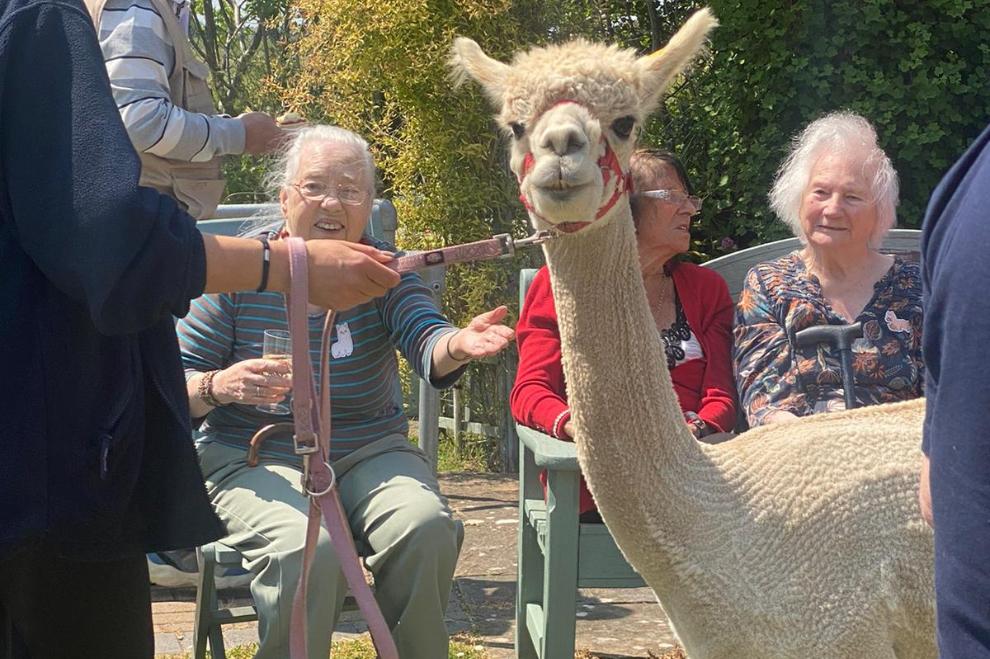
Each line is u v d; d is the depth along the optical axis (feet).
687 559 7.20
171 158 11.02
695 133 22.34
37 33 5.07
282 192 9.99
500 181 22.43
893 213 10.30
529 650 11.43
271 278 5.59
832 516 7.22
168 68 11.19
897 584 7.25
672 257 11.11
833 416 7.98
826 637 7.08
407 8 21.15
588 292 7.04
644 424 7.16
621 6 24.38
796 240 11.72
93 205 4.89
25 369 5.24
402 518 9.02
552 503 9.47
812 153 10.33
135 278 4.96
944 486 4.42
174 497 6.11
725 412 10.47
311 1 23.08
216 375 9.11
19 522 5.14
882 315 10.25
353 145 9.86
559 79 6.57
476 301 22.20
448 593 9.19
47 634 6.18
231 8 46.21
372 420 10.06
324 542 8.79
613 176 6.66
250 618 10.46
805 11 19.86
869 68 19.99
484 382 23.22
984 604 4.24
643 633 12.98
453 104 22.11
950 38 19.99
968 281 4.32
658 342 7.27
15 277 5.25
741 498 7.31
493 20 21.49
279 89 27.14
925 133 19.60
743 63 20.80
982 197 4.39
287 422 9.67
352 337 9.84
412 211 22.59
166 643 12.60
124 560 6.32
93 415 5.50
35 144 5.03
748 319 10.58
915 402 8.09
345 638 12.84
